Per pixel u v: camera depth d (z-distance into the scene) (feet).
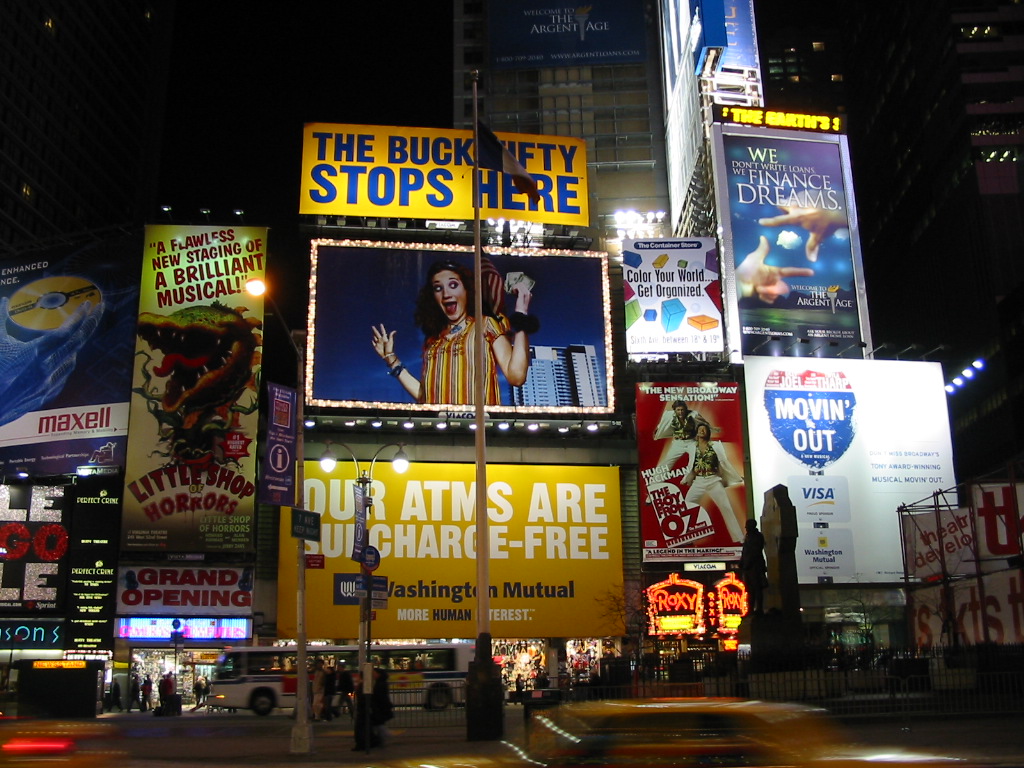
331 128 230.48
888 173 481.46
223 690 161.27
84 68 493.36
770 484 210.79
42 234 446.19
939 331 413.59
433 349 210.79
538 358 213.05
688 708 39.34
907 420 217.77
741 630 131.95
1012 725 93.86
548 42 327.47
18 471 202.59
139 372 202.69
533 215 231.91
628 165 310.45
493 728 87.04
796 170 243.19
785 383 216.74
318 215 228.22
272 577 197.88
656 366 226.38
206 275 209.46
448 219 229.66
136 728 123.34
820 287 235.40
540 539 205.77
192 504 195.31
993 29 410.72
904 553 162.81
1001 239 378.73
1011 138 392.27
